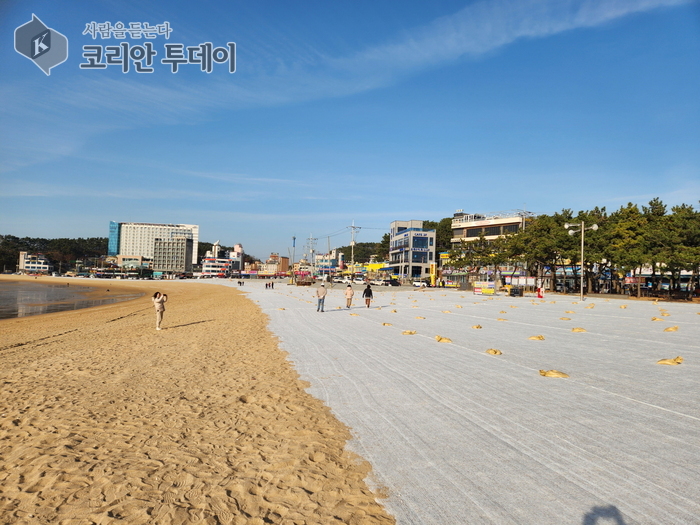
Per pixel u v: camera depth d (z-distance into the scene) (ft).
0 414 25.35
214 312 109.09
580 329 56.59
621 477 15.21
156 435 20.89
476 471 16.01
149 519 13.21
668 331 55.57
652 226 169.58
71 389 30.99
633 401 24.23
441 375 31.40
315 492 14.82
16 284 417.69
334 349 44.65
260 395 27.66
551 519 12.70
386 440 19.34
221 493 14.87
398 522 12.84
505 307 104.73
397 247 384.47
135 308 151.33
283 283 452.35
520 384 28.48
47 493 15.06
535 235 208.85
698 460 16.48
